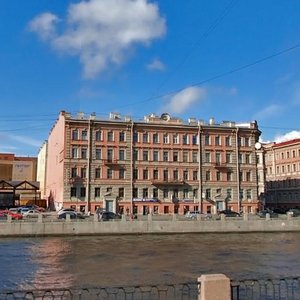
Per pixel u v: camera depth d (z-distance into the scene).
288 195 90.75
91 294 16.48
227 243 38.69
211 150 71.38
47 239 41.78
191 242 39.66
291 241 40.69
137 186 67.75
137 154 68.56
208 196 70.19
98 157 66.56
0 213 51.62
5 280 19.92
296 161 89.31
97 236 44.81
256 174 73.00
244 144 73.31
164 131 69.94
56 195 71.12
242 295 15.78
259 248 34.41
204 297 8.03
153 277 20.75
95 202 65.25
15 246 35.28
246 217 49.91
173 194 68.94
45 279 20.19
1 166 101.06
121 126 68.00
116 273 21.89
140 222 46.59
